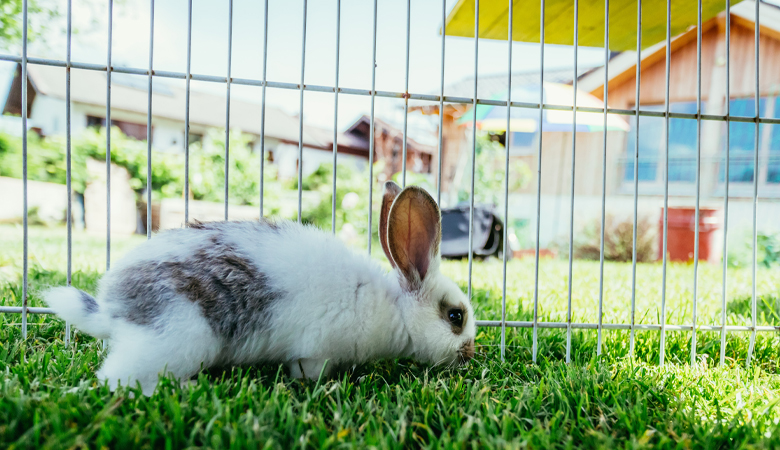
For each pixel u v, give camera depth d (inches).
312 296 18.6
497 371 20.3
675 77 90.4
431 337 20.6
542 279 40.6
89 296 18.6
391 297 20.6
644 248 77.2
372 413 16.1
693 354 22.1
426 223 20.6
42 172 84.1
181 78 21.5
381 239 21.6
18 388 16.0
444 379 19.1
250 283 18.1
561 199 97.2
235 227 19.6
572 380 18.3
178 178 89.7
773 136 84.2
